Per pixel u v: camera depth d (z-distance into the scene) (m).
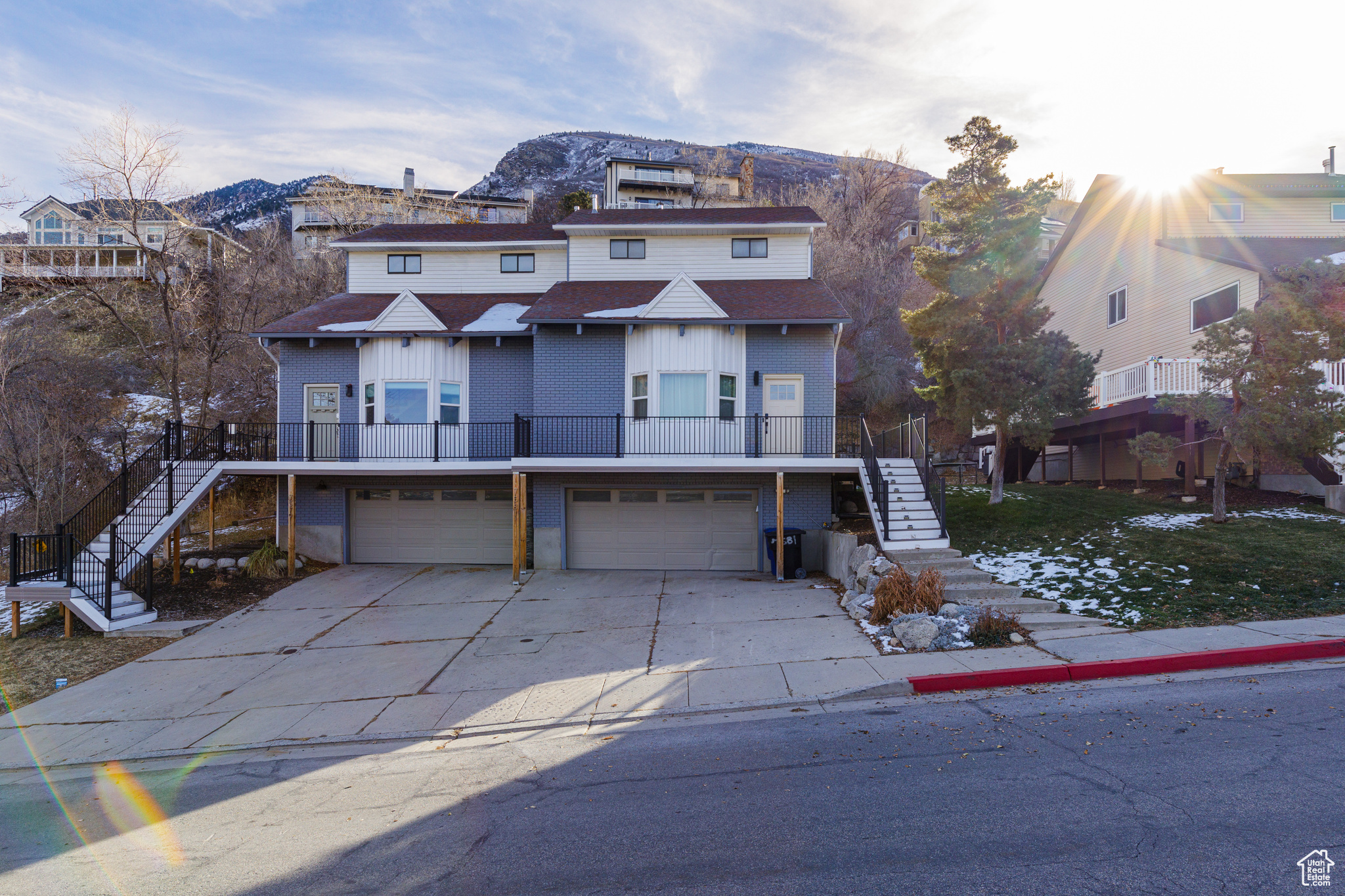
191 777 6.63
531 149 153.50
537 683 8.73
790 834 4.54
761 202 57.84
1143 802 4.64
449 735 7.30
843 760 5.77
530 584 14.23
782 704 7.39
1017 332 16.30
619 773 5.87
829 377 15.38
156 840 5.25
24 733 8.11
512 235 19.59
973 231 15.95
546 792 5.58
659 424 15.08
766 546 14.80
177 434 15.34
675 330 15.14
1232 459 16.36
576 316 14.98
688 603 12.30
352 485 16.52
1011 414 15.39
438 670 9.49
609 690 8.25
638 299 16.22
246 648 10.98
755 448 14.85
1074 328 25.16
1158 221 20.55
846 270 34.44
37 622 12.69
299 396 16.67
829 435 15.24
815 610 11.28
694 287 15.06
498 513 16.52
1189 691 6.82
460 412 16.47
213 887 4.43
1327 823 4.25
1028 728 6.19
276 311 29.95
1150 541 12.02
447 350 16.28
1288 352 11.23
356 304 18.08
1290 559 10.37
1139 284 21.23
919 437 14.73
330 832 5.14
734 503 15.62
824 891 3.83
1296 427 11.21
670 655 9.45
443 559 16.58
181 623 12.22
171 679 9.77
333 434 16.66
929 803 4.84
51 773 6.97
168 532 13.96
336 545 16.48
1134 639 8.36
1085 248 24.39
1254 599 9.27
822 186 48.94
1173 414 14.85
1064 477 23.31
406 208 43.38
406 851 4.73
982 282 15.61
